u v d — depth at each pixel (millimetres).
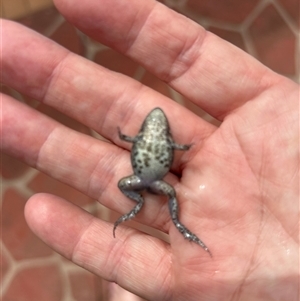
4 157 219
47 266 211
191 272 116
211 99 131
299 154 118
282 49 223
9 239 214
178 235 120
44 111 208
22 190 215
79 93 128
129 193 123
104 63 213
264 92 126
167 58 128
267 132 121
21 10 213
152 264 121
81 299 206
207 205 120
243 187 120
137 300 201
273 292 111
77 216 123
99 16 119
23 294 208
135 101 129
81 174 130
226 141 125
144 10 120
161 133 120
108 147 129
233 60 126
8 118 123
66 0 117
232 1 226
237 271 113
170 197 119
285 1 228
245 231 116
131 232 125
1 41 120
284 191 117
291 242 114
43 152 127
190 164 127
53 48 124
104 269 124
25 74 125
